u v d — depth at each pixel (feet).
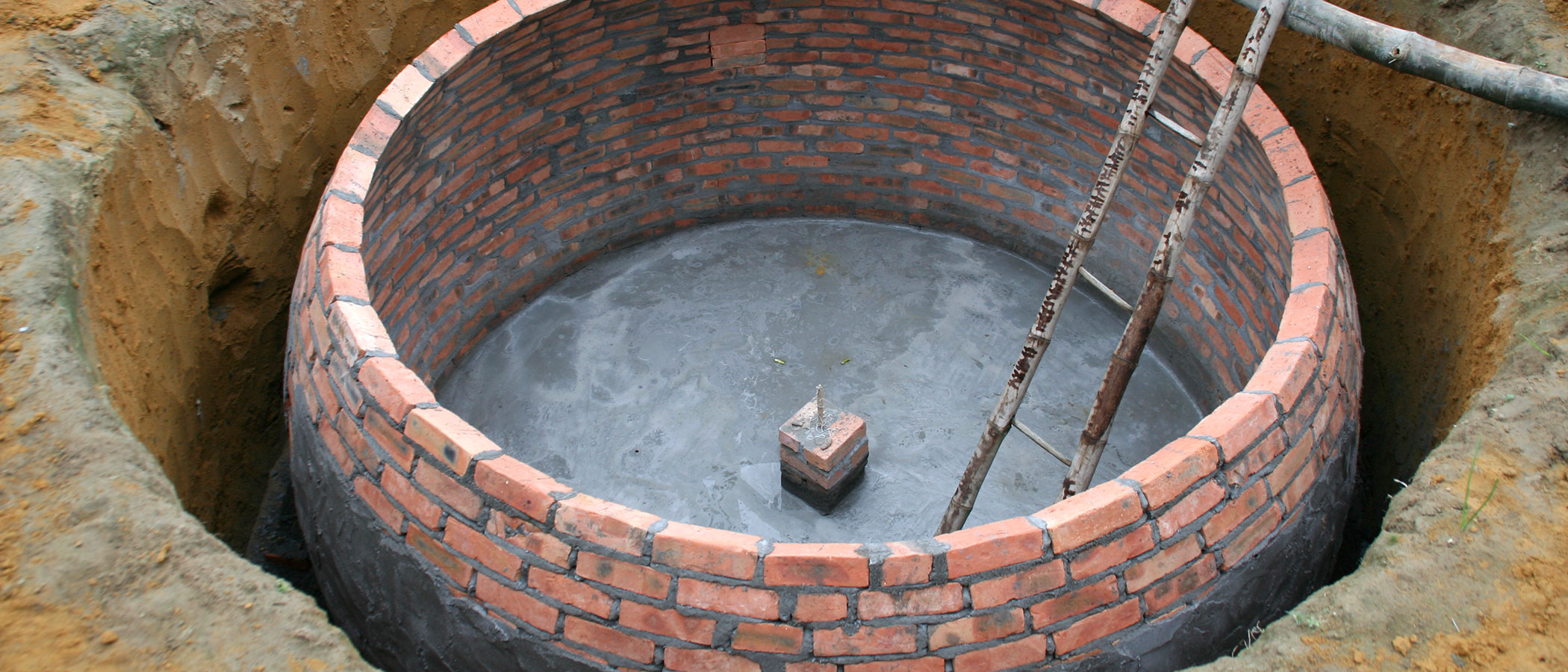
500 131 21.48
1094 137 22.29
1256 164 18.26
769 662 12.16
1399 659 11.31
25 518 11.75
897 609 11.93
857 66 23.84
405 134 18.79
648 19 21.95
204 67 18.38
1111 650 12.60
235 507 19.22
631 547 12.15
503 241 22.94
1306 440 13.88
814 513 19.63
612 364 22.54
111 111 16.43
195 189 18.08
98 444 12.50
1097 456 15.70
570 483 20.17
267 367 20.54
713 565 11.96
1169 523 12.59
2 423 12.46
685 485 20.12
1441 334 17.43
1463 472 12.91
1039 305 23.98
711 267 24.97
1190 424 21.52
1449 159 17.83
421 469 13.28
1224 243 20.31
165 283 17.24
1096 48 20.59
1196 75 18.39
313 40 20.52
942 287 24.43
